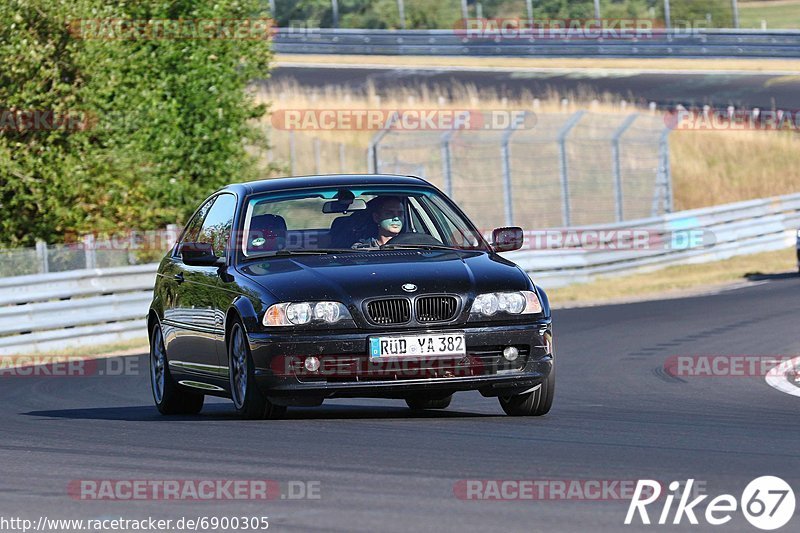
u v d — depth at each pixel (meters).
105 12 64.00
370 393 23.86
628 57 155.25
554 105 126.12
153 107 68.06
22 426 26.34
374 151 77.81
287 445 21.17
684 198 117.06
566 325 52.84
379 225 26.55
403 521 14.81
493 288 24.39
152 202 66.44
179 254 29.75
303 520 15.05
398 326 23.72
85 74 62.19
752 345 42.62
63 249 56.34
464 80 141.50
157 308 29.80
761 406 27.70
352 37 162.00
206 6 70.69
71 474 19.06
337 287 23.98
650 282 74.94
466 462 19.02
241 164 72.31
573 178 109.38
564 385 33.50
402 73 145.88
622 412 26.50
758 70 147.50
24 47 60.03
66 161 60.94
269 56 73.12
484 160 109.25
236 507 16.03
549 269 73.19
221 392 26.52
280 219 26.61
